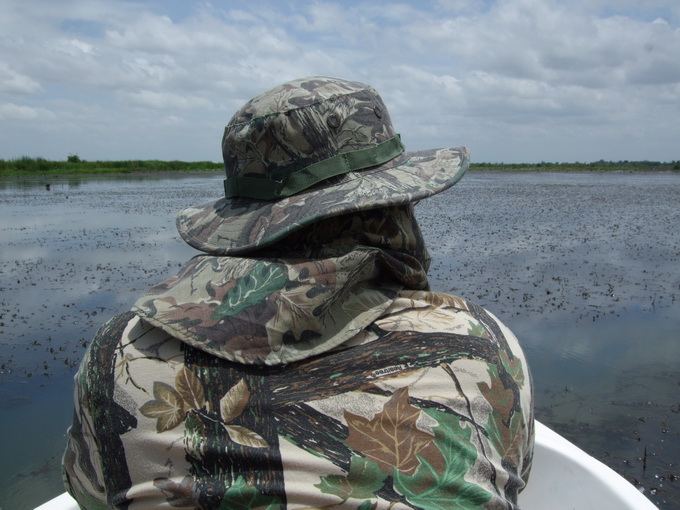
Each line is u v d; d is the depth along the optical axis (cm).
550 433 190
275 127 95
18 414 378
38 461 327
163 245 1091
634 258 920
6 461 325
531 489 179
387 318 93
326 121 96
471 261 896
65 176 5234
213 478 83
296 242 94
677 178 5038
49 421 371
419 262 103
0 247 1084
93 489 95
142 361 90
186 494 83
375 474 80
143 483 86
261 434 83
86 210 1858
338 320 90
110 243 1123
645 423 362
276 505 80
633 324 555
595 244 1070
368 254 90
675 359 465
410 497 80
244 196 103
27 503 290
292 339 87
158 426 86
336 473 81
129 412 88
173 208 1898
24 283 764
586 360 464
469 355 91
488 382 91
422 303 97
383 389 86
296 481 81
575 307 615
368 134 100
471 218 1566
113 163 6769
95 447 92
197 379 86
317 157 96
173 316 89
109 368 91
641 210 1808
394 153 106
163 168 7038
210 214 106
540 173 6800
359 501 79
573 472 171
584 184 3791
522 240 1126
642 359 466
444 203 2134
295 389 85
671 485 301
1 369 454
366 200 91
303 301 86
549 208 1897
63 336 539
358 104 100
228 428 84
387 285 98
